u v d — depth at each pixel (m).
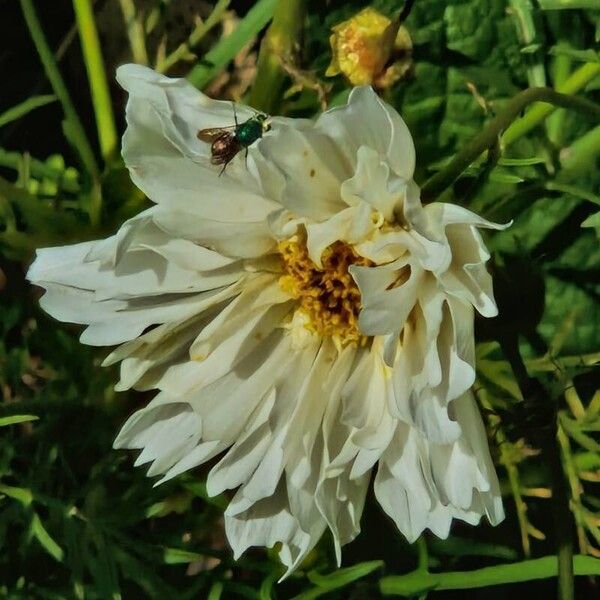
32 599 0.19
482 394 0.19
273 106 0.19
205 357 0.16
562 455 0.19
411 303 0.14
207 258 0.15
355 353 0.16
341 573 0.18
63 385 0.19
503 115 0.15
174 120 0.14
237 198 0.15
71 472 0.19
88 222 0.19
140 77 0.14
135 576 0.18
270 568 0.19
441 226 0.13
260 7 0.19
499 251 0.20
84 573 0.19
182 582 0.20
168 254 0.15
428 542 0.19
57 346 0.19
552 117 0.19
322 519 0.16
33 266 0.16
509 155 0.19
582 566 0.18
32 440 0.19
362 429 0.15
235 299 0.16
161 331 0.15
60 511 0.18
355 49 0.17
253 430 0.16
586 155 0.19
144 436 0.16
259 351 0.16
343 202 0.14
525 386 0.18
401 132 0.13
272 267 0.16
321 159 0.14
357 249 0.14
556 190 0.19
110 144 0.19
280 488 0.17
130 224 0.14
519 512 0.19
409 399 0.14
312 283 0.15
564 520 0.18
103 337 0.16
